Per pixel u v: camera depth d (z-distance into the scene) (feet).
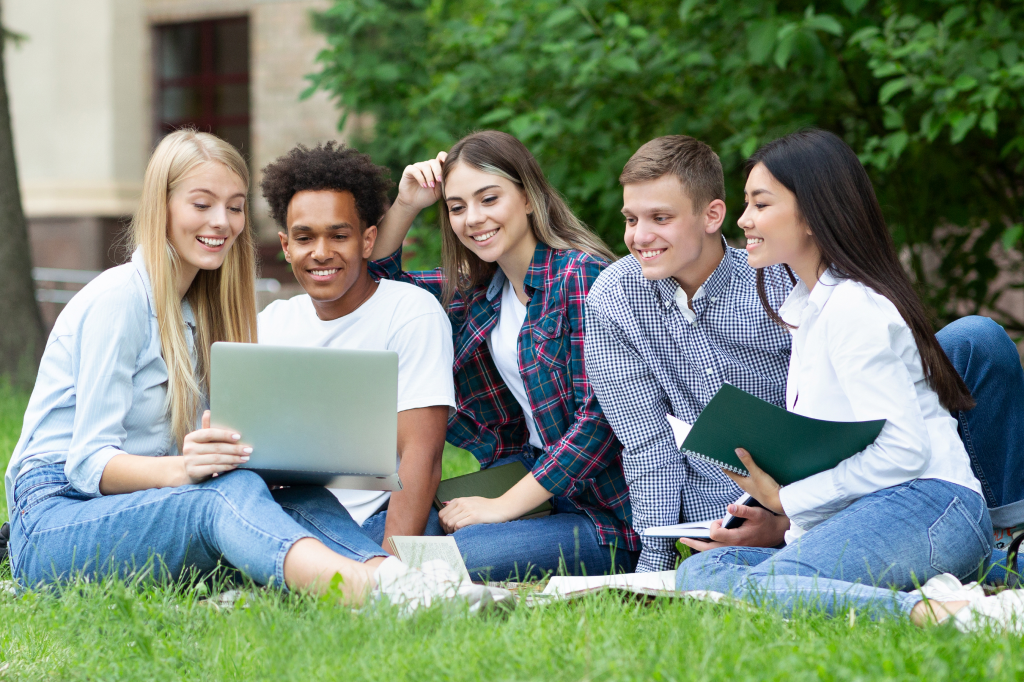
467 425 18.79
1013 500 15.12
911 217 31.17
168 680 10.84
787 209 13.92
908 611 11.37
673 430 15.23
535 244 17.87
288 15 67.00
